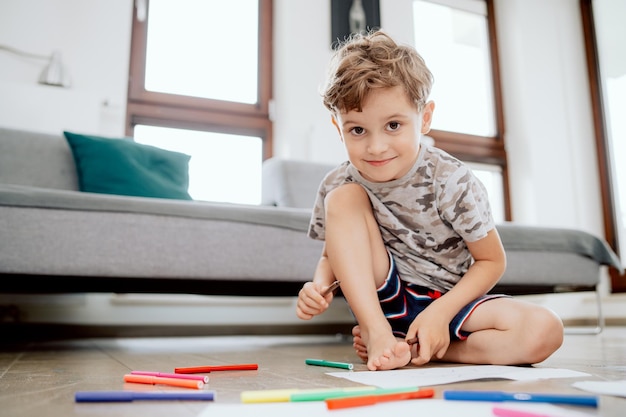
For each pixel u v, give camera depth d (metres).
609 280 2.81
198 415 0.41
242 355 1.10
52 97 1.94
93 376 0.71
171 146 2.44
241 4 2.70
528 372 0.65
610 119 3.06
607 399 0.46
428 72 0.86
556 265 1.68
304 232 1.36
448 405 0.43
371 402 0.43
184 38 2.54
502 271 0.88
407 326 0.88
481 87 3.19
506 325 0.76
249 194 2.54
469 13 3.21
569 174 3.00
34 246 1.10
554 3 3.18
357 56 0.80
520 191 3.00
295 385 0.58
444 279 0.90
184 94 2.48
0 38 2.02
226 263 1.27
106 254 1.16
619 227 2.96
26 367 0.84
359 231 0.84
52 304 1.88
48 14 2.11
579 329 2.14
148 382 0.61
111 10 2.21
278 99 2.62
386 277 0.87
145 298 2.01
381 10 2.83
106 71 2.16
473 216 0.84
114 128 2.14
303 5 2.63
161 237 1.21
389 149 0.77
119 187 1.58
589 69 3.15
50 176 1.61
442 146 2.96
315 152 2.49
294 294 1.41
